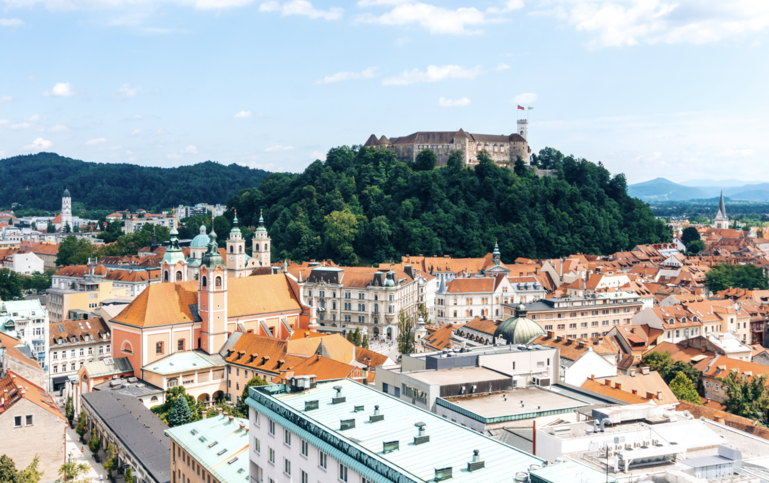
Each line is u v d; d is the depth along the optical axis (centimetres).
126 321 17625
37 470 11806
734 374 14788
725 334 18762
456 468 6116
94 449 13775
